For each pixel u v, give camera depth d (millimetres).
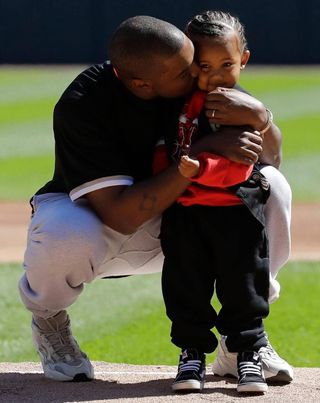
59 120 7027
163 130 7141
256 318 6914
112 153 7016
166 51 6582
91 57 60812
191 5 61062
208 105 6809
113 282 14125
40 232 6988
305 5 61344
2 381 7699
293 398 6859
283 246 7422
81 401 6887
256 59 61750
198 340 6969
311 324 11758
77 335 11086
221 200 6859
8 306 12695
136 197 6844
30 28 60562
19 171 24734
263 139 7164
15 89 42594
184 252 6961
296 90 42000
